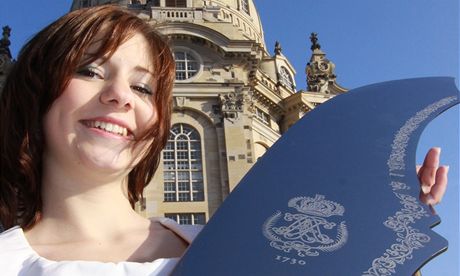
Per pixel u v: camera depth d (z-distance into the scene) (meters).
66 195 0.70
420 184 0.69
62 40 0.72
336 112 0.77
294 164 0.70
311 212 0.61
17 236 0.64
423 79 0.83
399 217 0.59
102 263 0.60
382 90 0.81
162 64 0.78
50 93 0.70
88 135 0.69
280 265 0.56
